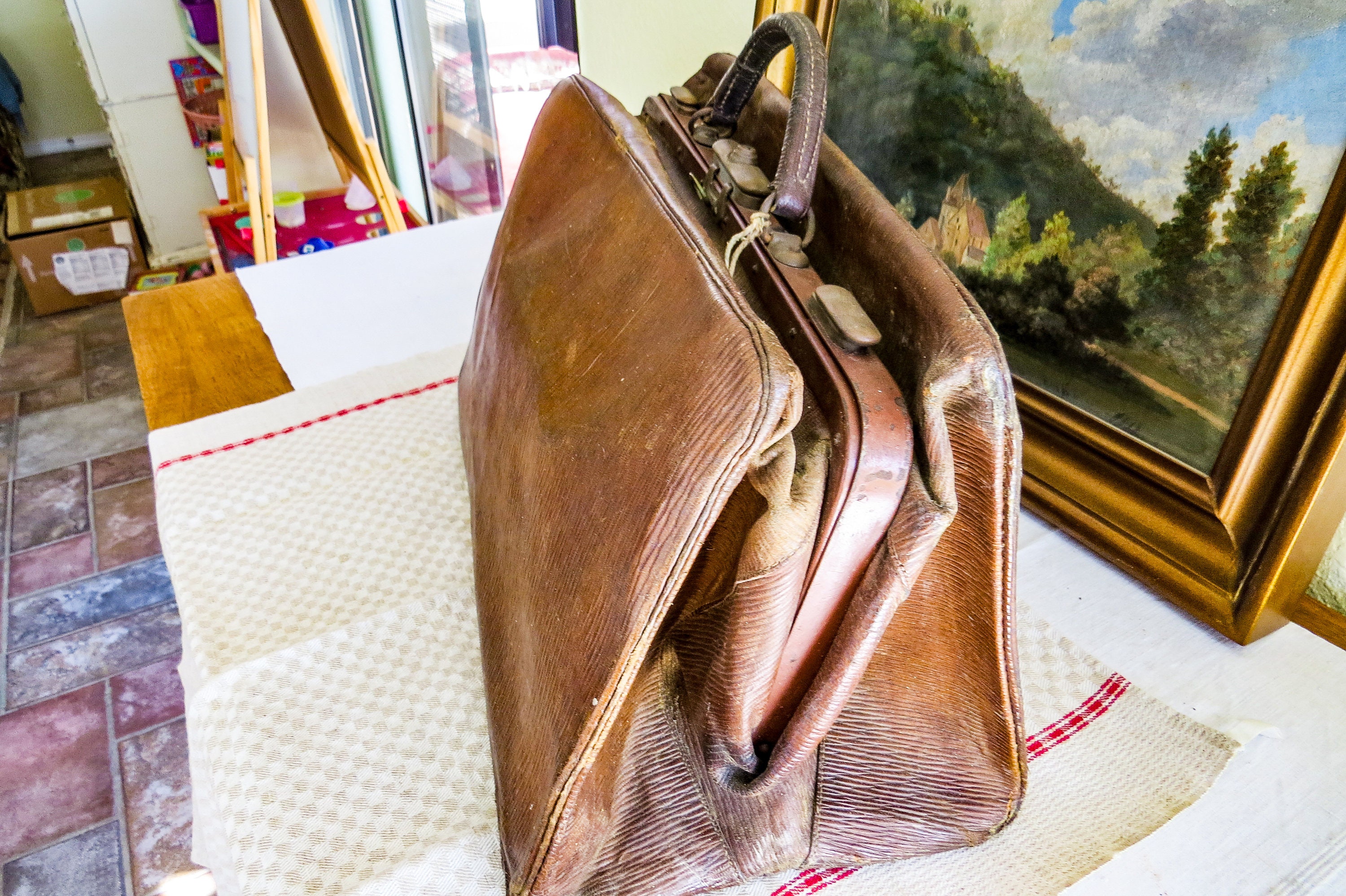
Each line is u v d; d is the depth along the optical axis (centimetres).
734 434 29
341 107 136
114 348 200
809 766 41
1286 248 42
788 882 40
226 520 59
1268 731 46
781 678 37
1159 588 53
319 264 94
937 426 31
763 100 54
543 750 36
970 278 63
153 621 130
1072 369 57
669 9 91
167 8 206
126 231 217
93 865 100
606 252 42
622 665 32
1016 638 38
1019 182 56
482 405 53
